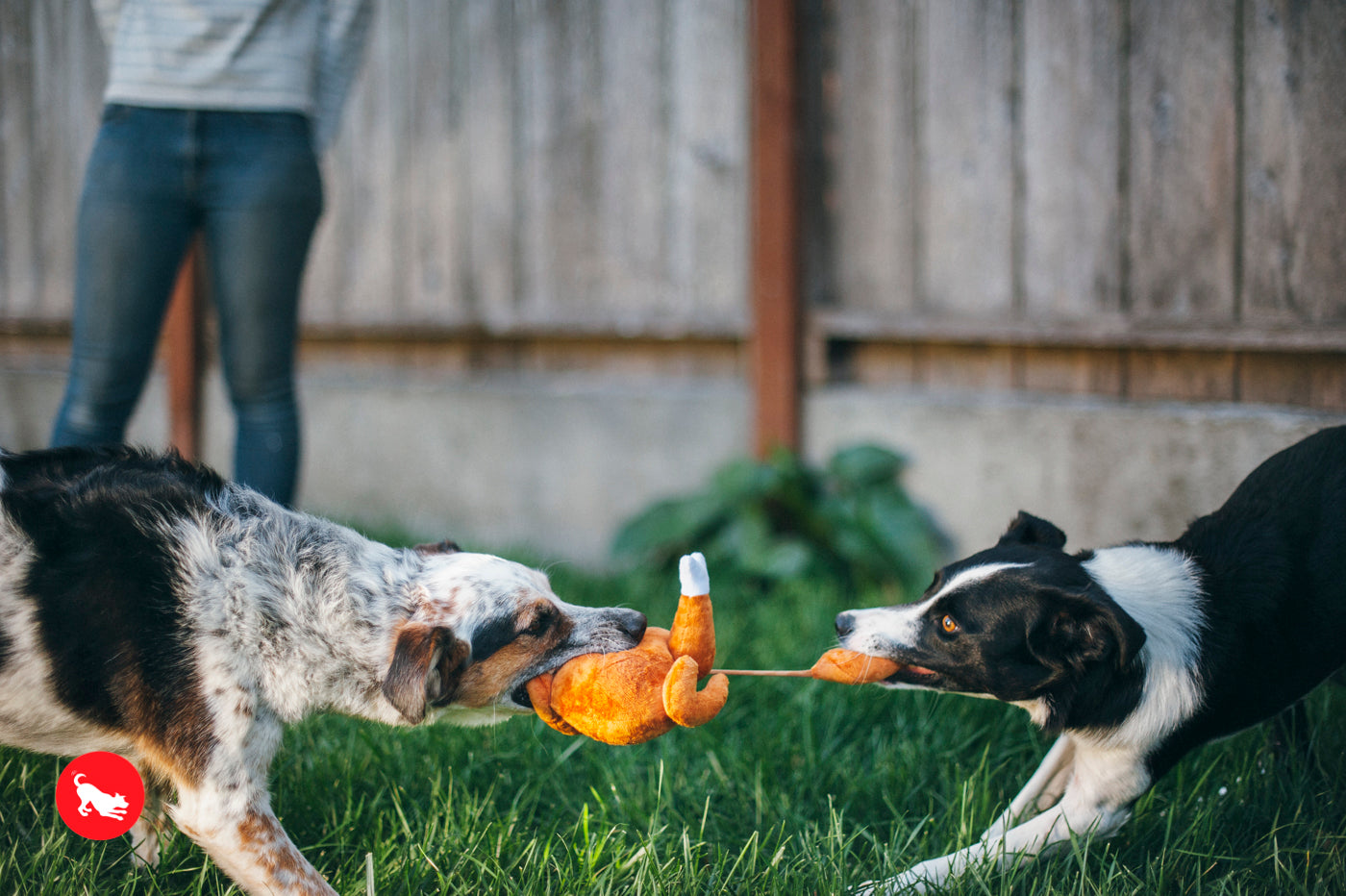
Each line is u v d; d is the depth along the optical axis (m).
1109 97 3.75
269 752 2.13
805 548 4.09
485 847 2.28
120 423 3.00
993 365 4.13
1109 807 2.35
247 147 2.92
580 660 2.15
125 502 2.15
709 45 4.37
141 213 2.86
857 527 4.07
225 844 2.02
